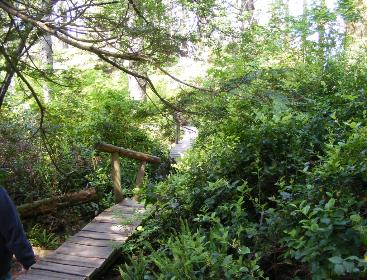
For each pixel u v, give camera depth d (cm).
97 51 389
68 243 560
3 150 715
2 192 296
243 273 321
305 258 272
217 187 460
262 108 497
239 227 384
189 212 502
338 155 338
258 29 660
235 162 492
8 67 432
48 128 629
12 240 293
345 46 805
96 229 600
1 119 696
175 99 482
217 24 451
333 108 527
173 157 954
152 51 405
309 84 608
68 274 480
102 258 514
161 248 459
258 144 478
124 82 1212
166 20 422
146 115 517
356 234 266
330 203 276
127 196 796
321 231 267
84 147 866
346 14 806
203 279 340
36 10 362
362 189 335
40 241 662
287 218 334
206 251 354
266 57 712
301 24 793
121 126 974
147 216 552
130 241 543
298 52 780
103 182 816
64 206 718
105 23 397
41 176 758
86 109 948
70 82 512
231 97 480
